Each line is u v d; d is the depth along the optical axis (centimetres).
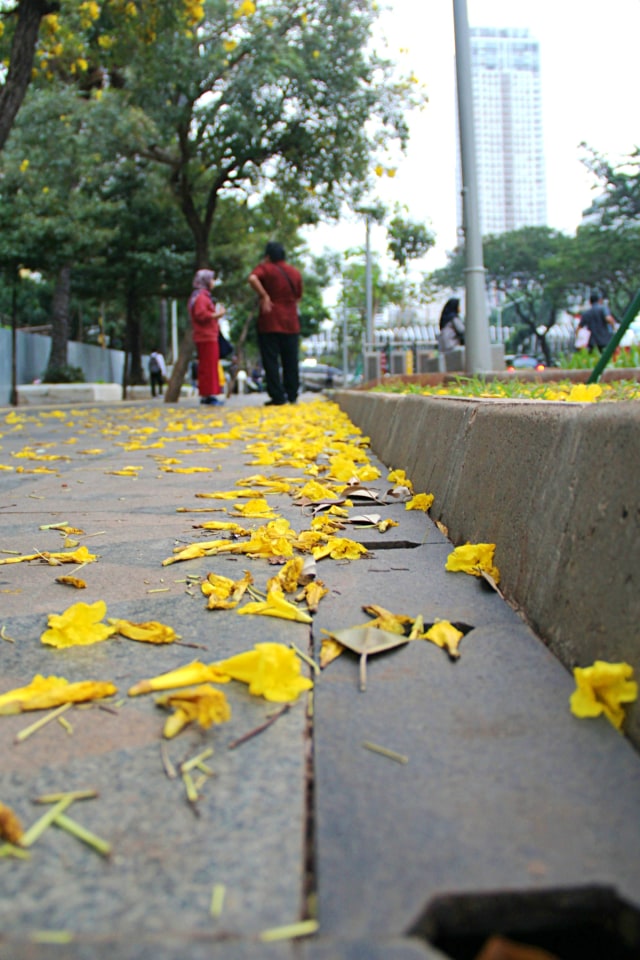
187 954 81
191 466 498
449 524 277
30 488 418
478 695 145
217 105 1453
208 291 1412
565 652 157
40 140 1562
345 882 94
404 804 110
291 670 148
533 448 204
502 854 99
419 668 159
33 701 143
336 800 112
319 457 518
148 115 1443
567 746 125
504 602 197
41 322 4097
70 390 1962
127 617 196
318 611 196
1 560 257
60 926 87
